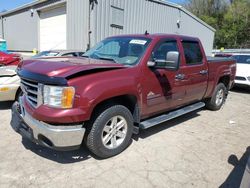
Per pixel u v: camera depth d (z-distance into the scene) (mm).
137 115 4098
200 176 3467
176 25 16594
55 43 15008
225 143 4629
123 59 4262
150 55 4191
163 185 3217
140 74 3973
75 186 3119
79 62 3742
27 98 3652
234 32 42531
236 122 5969
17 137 4414
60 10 14125
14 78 5820
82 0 11609
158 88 4348
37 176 3287
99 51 4855
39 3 15609
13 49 20969
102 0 11688
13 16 19984
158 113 4727
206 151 4238
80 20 11906
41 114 3205
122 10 12719
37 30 16641
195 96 5609
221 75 6520
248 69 10305
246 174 2365
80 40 12047
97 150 3633
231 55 11203
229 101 8484
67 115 3152
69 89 3158
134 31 13609
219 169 3674
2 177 3229
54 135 3191
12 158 3697
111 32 12383
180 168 3643
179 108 5418
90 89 3287
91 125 3551
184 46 5102
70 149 3381
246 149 4410
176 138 4715
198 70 5430
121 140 3951
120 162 3727
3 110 6000
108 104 3688
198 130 5238
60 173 3381
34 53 17406
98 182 3219
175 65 3975
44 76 3229
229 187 3252
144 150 4137
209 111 6848
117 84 3586
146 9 14078
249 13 42469
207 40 20281
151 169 3574
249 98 9250
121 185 3178
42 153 3881
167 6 15492
